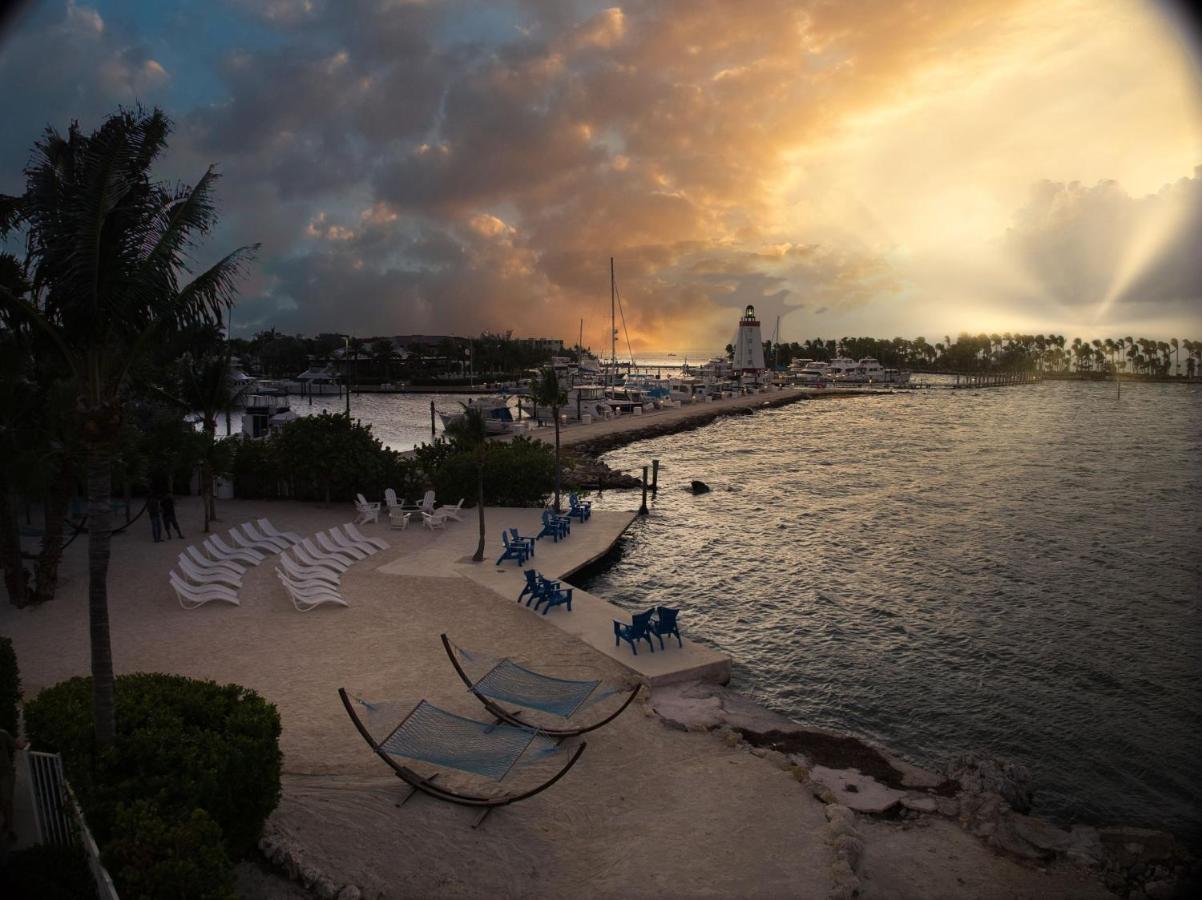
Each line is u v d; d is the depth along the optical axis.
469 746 11.24
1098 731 16.31
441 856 9.62
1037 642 21.39
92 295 8.43
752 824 10.89
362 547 25.91
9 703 10.70
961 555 31.03
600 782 11.88
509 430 67.50
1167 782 14.37
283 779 11.17
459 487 33.97
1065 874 10.45
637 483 46.62
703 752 13.10
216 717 9.48
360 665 16.05
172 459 27.38
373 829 9.95
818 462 59.09
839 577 27.67
